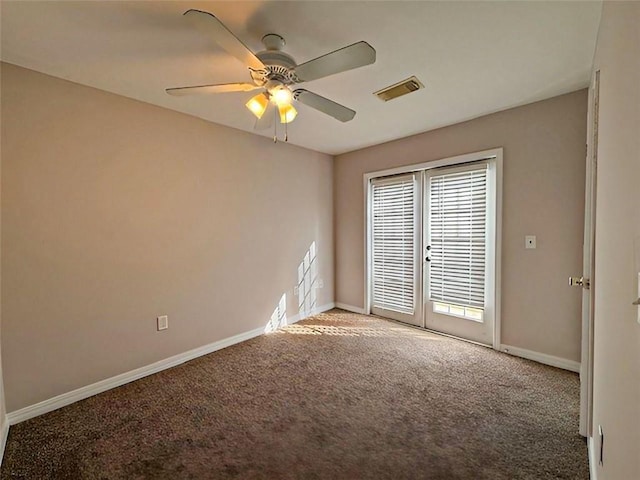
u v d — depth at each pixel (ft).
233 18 5.20
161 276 8.81
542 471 5.04
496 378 8.04
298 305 13.04
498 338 9.71
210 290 9.98
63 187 7.07
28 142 6.59
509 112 9.15
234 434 6.03
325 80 7.34
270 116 7.82
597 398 4.64
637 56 2.61
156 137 8.63
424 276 11.71
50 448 5.69
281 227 12.27
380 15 5.14
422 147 11.32
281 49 5.94
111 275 7.85
